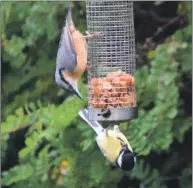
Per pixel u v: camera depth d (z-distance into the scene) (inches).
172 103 501.0
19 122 516.1
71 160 512.4
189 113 550.9
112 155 447.5
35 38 560.1
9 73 589.9
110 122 460.8
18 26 581.0
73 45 453.7
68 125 506.3
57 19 561.0
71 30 455.2
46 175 512.4
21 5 559.8
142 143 494.0
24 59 567.2
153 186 538.3
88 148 510.3
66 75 457.4
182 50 523.2
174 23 561.9
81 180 514.3
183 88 551.2
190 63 521.7
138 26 579.5
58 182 516.1
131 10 483.2
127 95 455.8
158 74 508.4
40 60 577.9
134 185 569.0
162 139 496.7
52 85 576.7
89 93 463.8
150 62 543.2
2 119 575.2
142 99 511.2
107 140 447.8
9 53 565.9
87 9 482.3
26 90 581.9
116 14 480.1
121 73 463.5
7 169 591.2
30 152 510.9
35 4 551.2
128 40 480.4
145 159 570.6
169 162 569.6
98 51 476.4
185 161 569.6
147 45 561.9
